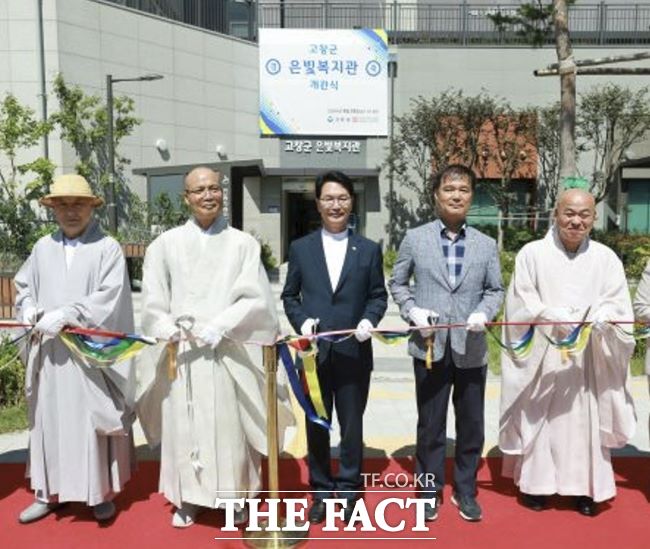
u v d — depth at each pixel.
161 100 18.39
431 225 3.71
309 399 3.46
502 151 18.75
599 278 3.63
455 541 3.41
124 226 17.00
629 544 3.36
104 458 3.55
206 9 19.48
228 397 3.46
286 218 20.73
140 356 3.54
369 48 19.55
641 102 18.75
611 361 3.54
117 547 3.34
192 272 3.45
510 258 12.28
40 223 14.85
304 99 19.64
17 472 4.32
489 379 6.84
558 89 20.12
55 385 3.48
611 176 18.83
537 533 3.48
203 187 3.41
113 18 17.34
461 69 20.16
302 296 3.66
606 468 3.65
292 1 20.70
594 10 20.55
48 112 16.62
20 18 16.34
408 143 18.88
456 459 3.76
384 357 7.94
